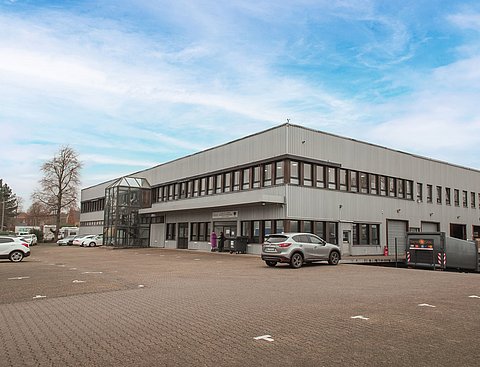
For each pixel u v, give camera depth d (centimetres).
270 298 1051
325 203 2875
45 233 7519
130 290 1218
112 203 4384
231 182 3244
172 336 677
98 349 607
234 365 532
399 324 754
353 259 2525
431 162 3841
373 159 3284
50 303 1000
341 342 634
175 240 3975
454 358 557
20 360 557
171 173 4141
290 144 2750
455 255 2403
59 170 6181
